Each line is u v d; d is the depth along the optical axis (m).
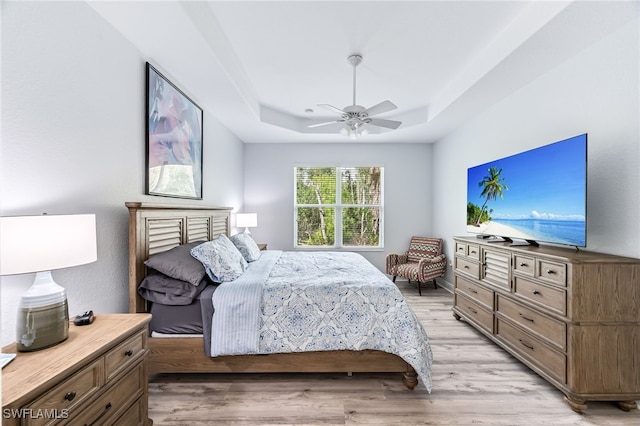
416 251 5.09
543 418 1.77
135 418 1.48
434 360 2.46
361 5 2.04
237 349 2.00
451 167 4.56
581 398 1.80
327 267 2.84
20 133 1.39
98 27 1.85
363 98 3.78
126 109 2.12
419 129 4.43
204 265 2.23
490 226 3.04
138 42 2.14
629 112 1.96
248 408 1.84
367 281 2.25
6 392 0.90
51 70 1.54
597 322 1.82
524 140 2.93
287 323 2.04
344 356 2.08
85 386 1.15
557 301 1.95
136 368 1.49
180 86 2.84
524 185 2.56
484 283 2.81
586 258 1.87
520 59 2.39
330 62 2.85
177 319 2.06
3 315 1.31
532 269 2.19
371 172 5.41
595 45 2.19
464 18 2.18
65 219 1.23
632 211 1.94
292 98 3.78
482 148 3.67
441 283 4.88
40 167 1.49
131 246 2.01
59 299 1.26
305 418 1.76
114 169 2.01
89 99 1.79
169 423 1.71
